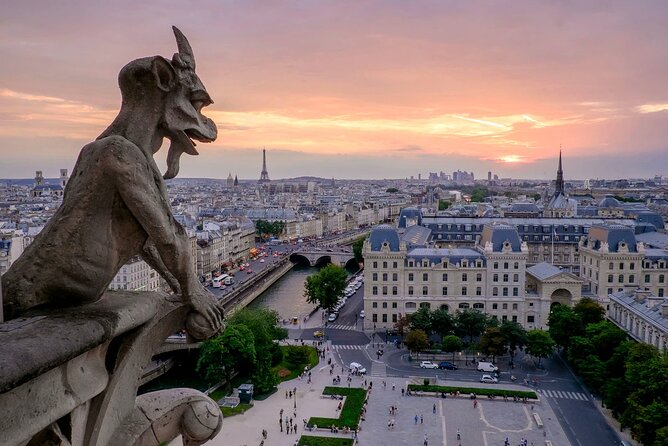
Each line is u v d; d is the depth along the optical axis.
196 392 14.66
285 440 106.94
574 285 192.38
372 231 196.00
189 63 13.62
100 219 11.83
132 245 12.59
